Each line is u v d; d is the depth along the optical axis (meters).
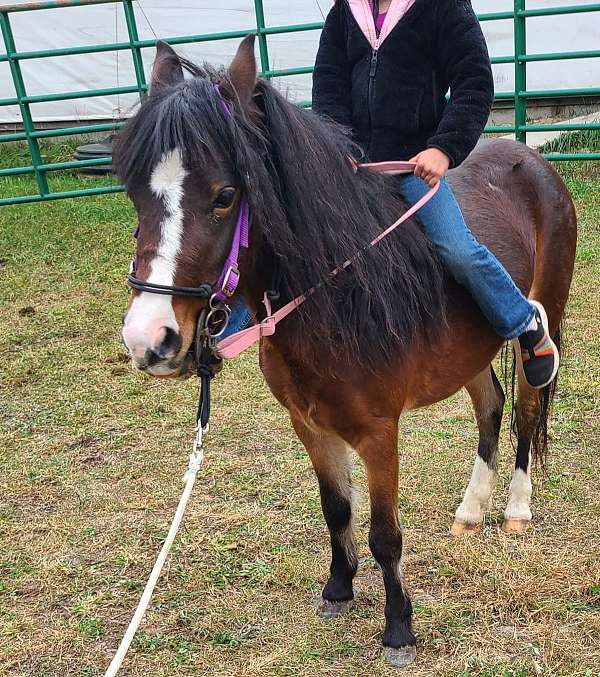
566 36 9.61
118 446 4.10
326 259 2.17
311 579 2.97
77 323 5.63
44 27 10.44
